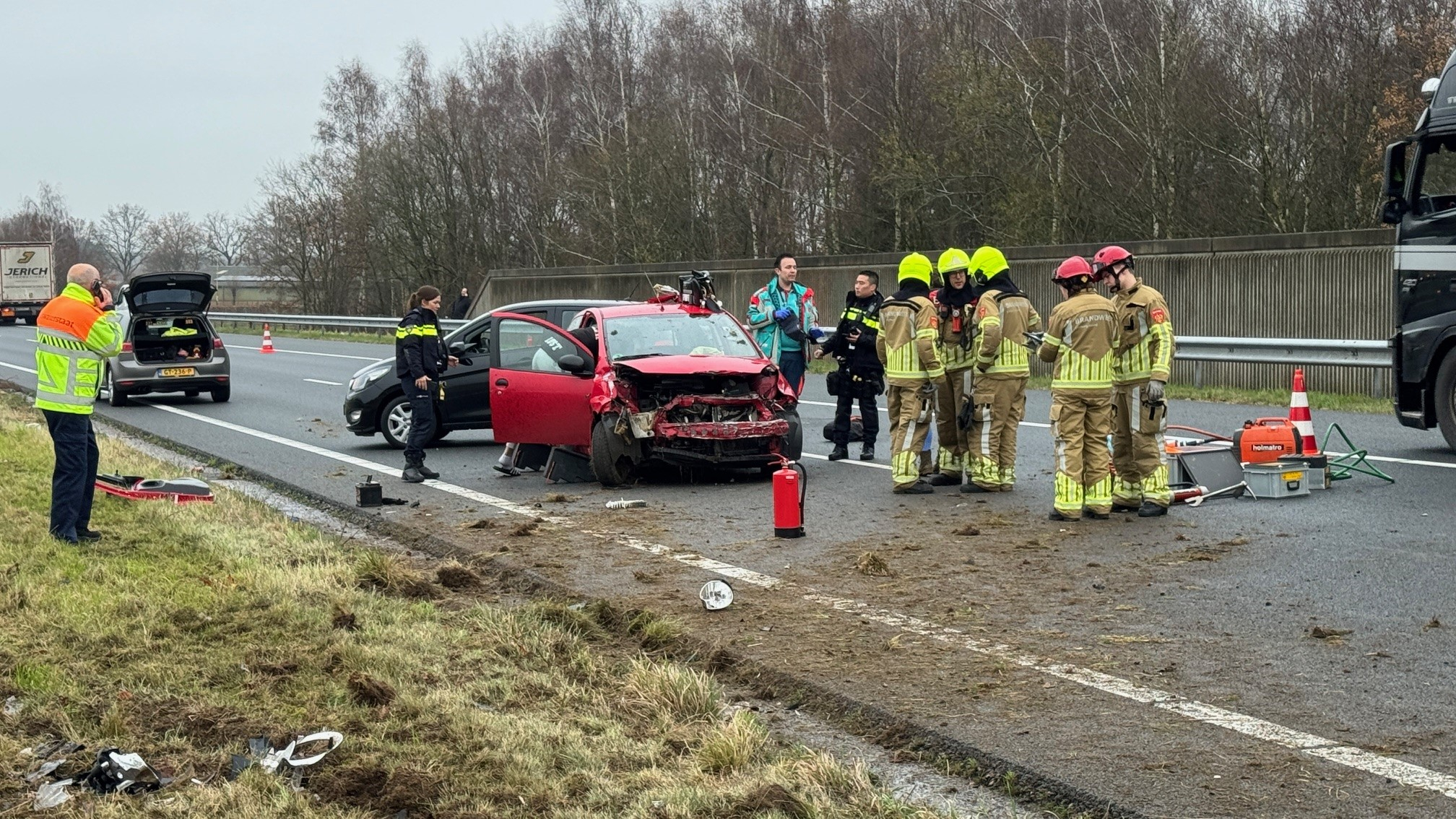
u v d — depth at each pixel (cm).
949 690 571
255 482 1255
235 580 771
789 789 460
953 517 979
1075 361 940
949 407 1127
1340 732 505
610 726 539
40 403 870
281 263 5822
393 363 1494
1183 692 559
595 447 1158
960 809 460
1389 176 1265
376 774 480
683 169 4519
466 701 567
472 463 1359
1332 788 451
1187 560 805
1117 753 491
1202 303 2005
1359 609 681
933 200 3684
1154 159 3138
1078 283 950
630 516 1024
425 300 1243
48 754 507
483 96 5534
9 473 1131
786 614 708
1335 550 816
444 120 5425
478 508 1076
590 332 1265
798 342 1391
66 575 780
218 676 598
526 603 756
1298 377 1085
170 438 1612
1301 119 2953
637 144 4622
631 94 5034
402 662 615
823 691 578
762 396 1183
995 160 3541
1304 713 528
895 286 2697
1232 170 3048
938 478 1138
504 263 5438
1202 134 3045
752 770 488
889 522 967
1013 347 1072
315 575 781
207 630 673
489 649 648
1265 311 1916
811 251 4334
